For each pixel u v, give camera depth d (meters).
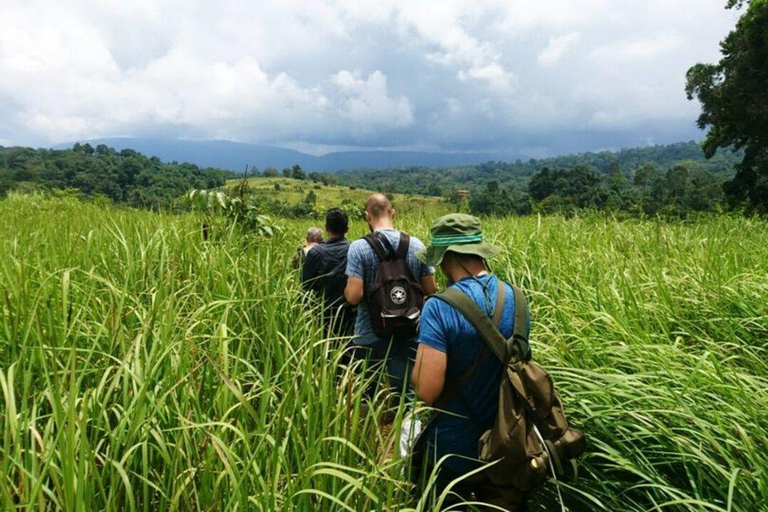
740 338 3.32
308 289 4.30
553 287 4.39
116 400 2.06
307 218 10.28
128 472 1.75
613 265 4.66
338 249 4.36
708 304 3.64
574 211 8.11
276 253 4.86
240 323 2.97
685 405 2.23
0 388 2.00
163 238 3.59
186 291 3.27
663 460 2.38
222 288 3.38
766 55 24.42
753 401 2.37
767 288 3.65
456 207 9.16
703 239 5.87
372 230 3.88
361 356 3.62
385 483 1.91
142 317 2.59
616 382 2.39
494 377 2.16
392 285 3.48
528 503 2.40
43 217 5.70
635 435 2.34
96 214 5.76
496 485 2.06
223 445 1.62
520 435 1.97
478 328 2.12
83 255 3.53
